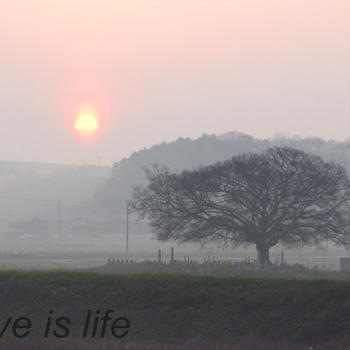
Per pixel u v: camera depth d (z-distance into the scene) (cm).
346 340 8412
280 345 8356
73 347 8238
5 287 10200
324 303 8956
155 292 9612
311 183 18212
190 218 18950
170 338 8706
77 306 9688
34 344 8412
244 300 9225
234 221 18775
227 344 8369
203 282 9706
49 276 10475
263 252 18738
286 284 9450
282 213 18425
